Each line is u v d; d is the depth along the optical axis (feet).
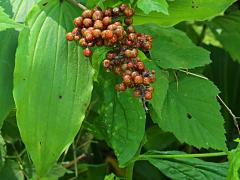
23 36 1.54
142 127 1.72
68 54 1.58
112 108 1.75
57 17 1.60
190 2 1.70
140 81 1.44
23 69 1.53
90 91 1.57
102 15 1.48
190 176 1.76
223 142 1.76
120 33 1.44
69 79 1.57
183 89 1.82
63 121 1.56
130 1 1.58
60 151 1.55
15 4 1.65
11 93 1.59
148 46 1.49
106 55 1.49
